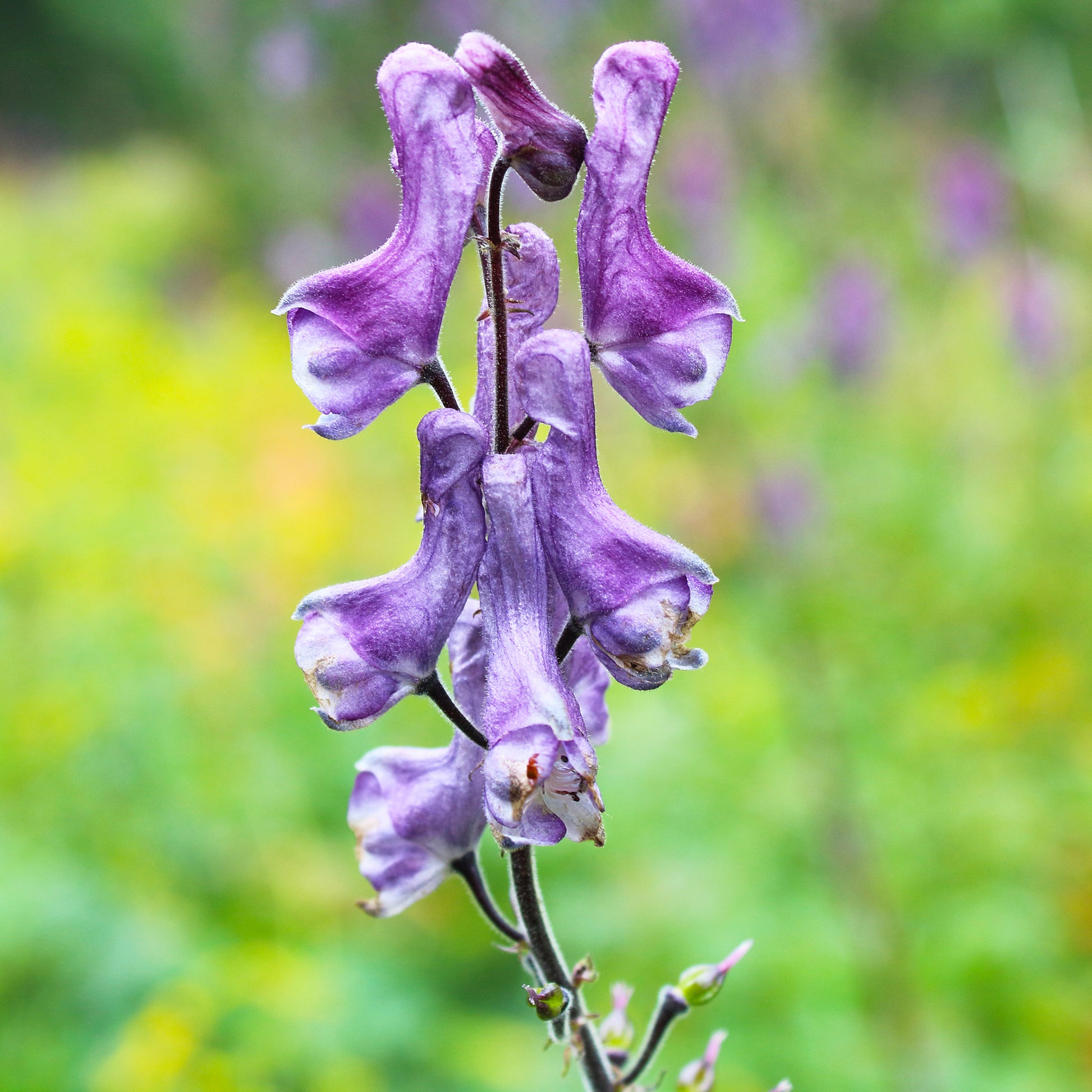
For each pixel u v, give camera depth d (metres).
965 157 12.66
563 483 2.29
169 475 10.84
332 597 2.30
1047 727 7.86
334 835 7.32
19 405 12.15
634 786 7.35
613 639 2.25
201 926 6.05
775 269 10.81
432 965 6.26
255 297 19.48
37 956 5.46
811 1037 5.77
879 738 7.77
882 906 5.94
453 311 11.93
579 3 10.88
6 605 8.38
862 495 10.55
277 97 14.48
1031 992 5.96
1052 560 10.00
